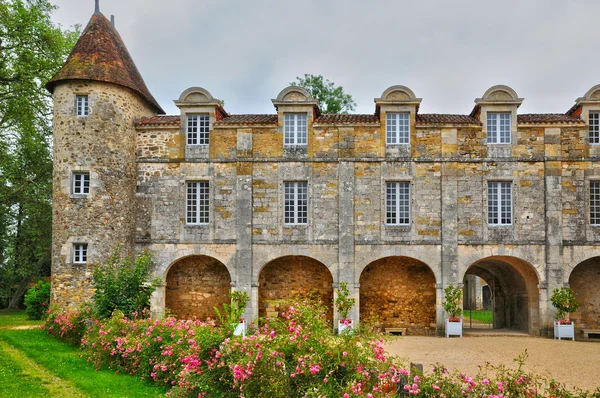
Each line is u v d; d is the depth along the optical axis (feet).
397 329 79.77
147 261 69.56
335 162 79.15
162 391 41.22
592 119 78.43
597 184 78.02
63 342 62.90
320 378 31.40
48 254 118.93
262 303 82.17
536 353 56.85
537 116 81.05
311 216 78.43
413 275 82.38
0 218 116.37
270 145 79.87
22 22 85.46
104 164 76.69
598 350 59.06
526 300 82.12
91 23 83.56
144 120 82.94
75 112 77.51
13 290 130.82
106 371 47.96
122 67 81.41
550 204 76.95
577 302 75.61
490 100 78.38
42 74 89.92
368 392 30.19
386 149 78.79
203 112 80.79
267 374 32.76
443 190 77.71
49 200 110.42
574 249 76.38
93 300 73.56
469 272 95.14
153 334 46.50
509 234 77.00
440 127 78.79
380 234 77.61
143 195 80.59
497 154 78.23
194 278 83.05
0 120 98.89
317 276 82.43
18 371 46.83
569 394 29.76
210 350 37.14
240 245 78.43
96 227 75.36
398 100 78.74
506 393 29.01
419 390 28.96
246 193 79.10
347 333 33.68
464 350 59.21
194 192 80.84
